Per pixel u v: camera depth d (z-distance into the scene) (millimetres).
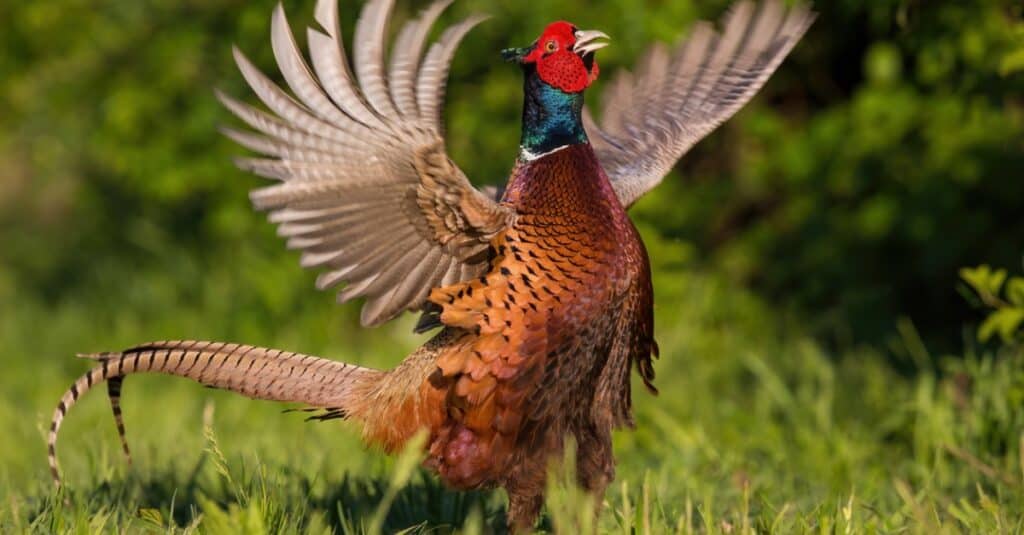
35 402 16281
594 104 16516
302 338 18719
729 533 9195
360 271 8484
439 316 8359
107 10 20391
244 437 13344
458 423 8375
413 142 8109
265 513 8867
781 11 10016
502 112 18156
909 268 18188
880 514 9500
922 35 15961
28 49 21203
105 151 20016
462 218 8258
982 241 17219
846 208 18281
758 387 15172
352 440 12953
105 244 22844
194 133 19203
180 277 20891
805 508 10219
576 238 8250
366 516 10039
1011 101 16953
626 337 8602
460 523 10016
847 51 18516
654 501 9648
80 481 10914
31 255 24109
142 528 9664
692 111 10180
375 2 8336
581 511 8242
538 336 8172
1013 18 14930
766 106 18891
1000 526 9039
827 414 12984
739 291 18438
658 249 17031
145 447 12812
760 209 19625
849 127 17641
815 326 17906
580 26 16984
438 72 8453
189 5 19938
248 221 19328
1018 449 11023
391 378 8789
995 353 15844
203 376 9133
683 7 16688
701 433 12258
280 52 8219
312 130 8242
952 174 16969
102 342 19547
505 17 17438
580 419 8578
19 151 23422
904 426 12508
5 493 10930
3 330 20516
